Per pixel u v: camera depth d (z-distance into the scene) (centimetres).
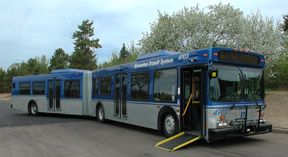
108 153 963
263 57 1108
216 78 997
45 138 1251
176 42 2720
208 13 2784
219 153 931
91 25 6519
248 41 2703
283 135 1240
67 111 2052
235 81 1031
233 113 1010
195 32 2719
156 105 1243
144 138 1220
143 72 1342
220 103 990
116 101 1572
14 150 1030
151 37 2806
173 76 1148
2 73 8312
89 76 1928
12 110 2947
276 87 3956
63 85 2089
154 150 995
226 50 1012
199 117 1093
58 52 7244
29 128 1550
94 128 1521
